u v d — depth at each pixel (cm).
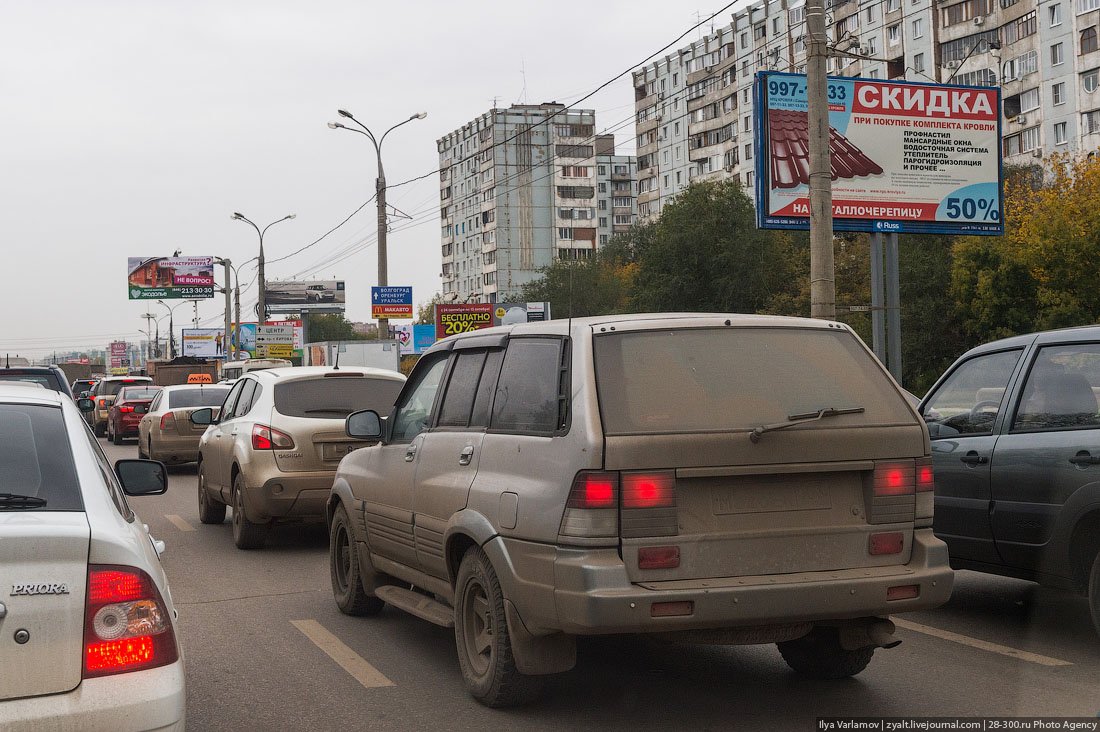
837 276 4800
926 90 2202
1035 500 609
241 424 1036
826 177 1466
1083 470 578
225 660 598
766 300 5706
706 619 421
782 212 2114
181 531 1172
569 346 468
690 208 5872
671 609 419
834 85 2145
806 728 456
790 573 443
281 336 5588
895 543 462
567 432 444
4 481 350
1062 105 6600
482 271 12356
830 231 1466
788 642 538
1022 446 623
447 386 587
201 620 709
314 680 553
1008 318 3822
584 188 12131
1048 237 3653
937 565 461
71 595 308
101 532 321
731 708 489
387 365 4919
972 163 2236
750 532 439
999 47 7031
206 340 9088
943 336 4219
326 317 13612
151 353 13275
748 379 459
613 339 461
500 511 477
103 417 3369
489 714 487
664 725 466
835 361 481
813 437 449
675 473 430
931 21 7412
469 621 520
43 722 296
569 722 473
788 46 8662
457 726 470
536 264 11994
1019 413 639
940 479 683
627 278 8200
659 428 436
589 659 586
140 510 1382
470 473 520
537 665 465
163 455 1897
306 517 991
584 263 8406
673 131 10506
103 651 309
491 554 478
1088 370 603
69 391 1088
